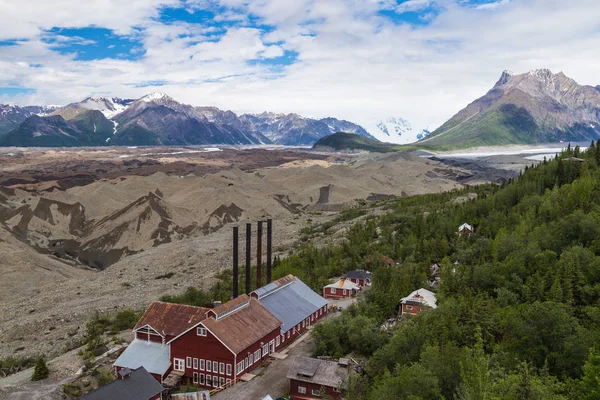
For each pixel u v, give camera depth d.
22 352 92.38
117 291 128.25
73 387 70.06
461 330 57.91
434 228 136.62
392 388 46.25
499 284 76.88
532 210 117.56
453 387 45.69
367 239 145.62
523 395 38.34
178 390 68.31
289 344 82.19
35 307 119.50
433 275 105.81
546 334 50.44
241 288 108.81
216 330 69.19
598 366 38.59
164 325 76.06
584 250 76.25
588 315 56.72
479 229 127.12
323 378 61.53
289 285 94.38
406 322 66.88
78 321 106.69
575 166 153.62
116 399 56.72
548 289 71.00
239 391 65.25
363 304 87.00
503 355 49.56
